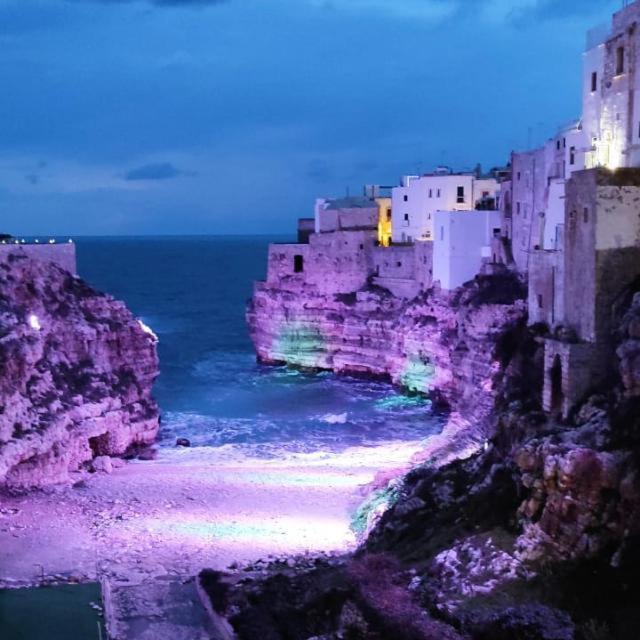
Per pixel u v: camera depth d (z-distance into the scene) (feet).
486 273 246.06
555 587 92.12
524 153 229.86
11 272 208.64
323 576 115.55
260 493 177.88
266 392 292.61
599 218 114.73
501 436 129.90
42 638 112.06
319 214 345.72
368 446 221.46
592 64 149.69
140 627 111.75
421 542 119.03
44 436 183.52
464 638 86.17
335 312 317.42
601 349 115.65
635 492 91.91
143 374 235.61
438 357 258.78
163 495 177.37
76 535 152.25
